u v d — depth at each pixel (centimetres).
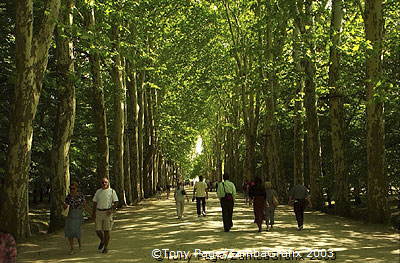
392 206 2938
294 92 3158
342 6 2236
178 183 2153
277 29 2639
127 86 3856
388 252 1091
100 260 1020
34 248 1234
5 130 1973
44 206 3831
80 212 1151
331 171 2834
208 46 4278
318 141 2688
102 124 2303
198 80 4422
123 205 3025
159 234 1530
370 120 1820
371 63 1823
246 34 3562
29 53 1294
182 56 4294
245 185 3312
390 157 2484
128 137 3606
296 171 3105
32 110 1317
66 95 1750
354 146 2750
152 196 4947
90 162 3117
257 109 3812
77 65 2244
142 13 2802
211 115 6875
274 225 1798
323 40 2323
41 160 2619
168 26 3712
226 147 7006
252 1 2923
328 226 1739
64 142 1744
